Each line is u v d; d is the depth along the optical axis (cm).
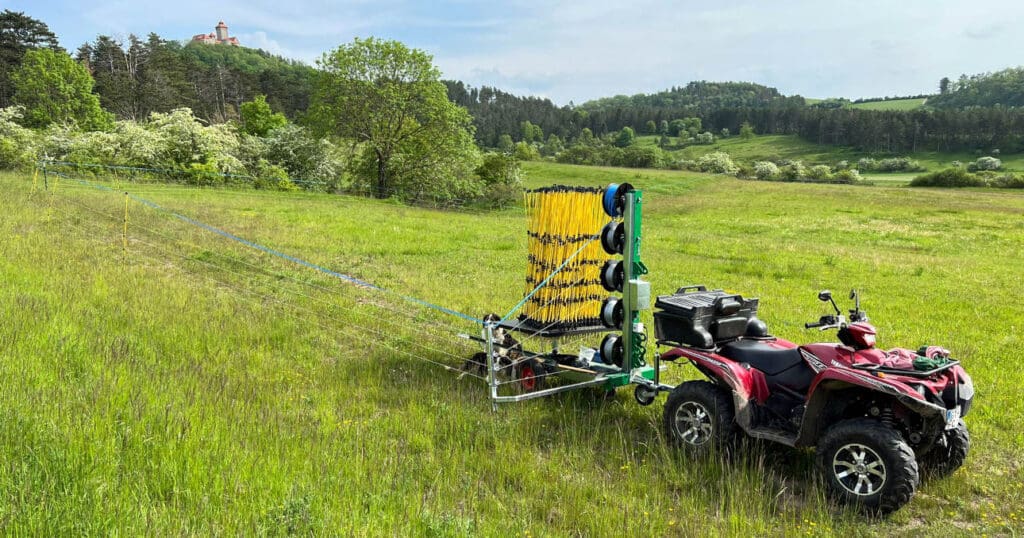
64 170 3403
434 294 1377
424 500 529
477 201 5012
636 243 747
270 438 602
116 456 523
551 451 650
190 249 1666
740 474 596
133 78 9431
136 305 1076
